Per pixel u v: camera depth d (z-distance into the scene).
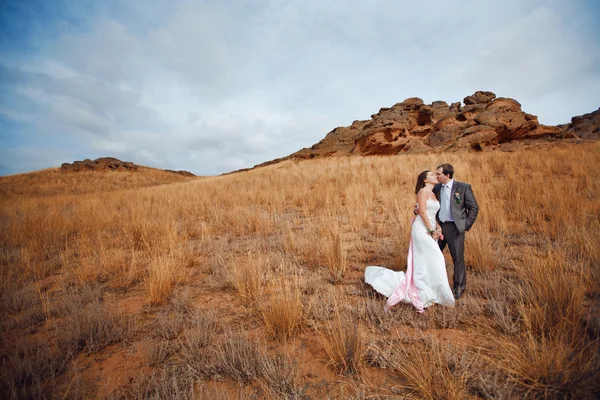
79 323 3.10
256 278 3.96
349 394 2.12
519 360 2.17
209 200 11.92
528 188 8.18
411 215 6.57
